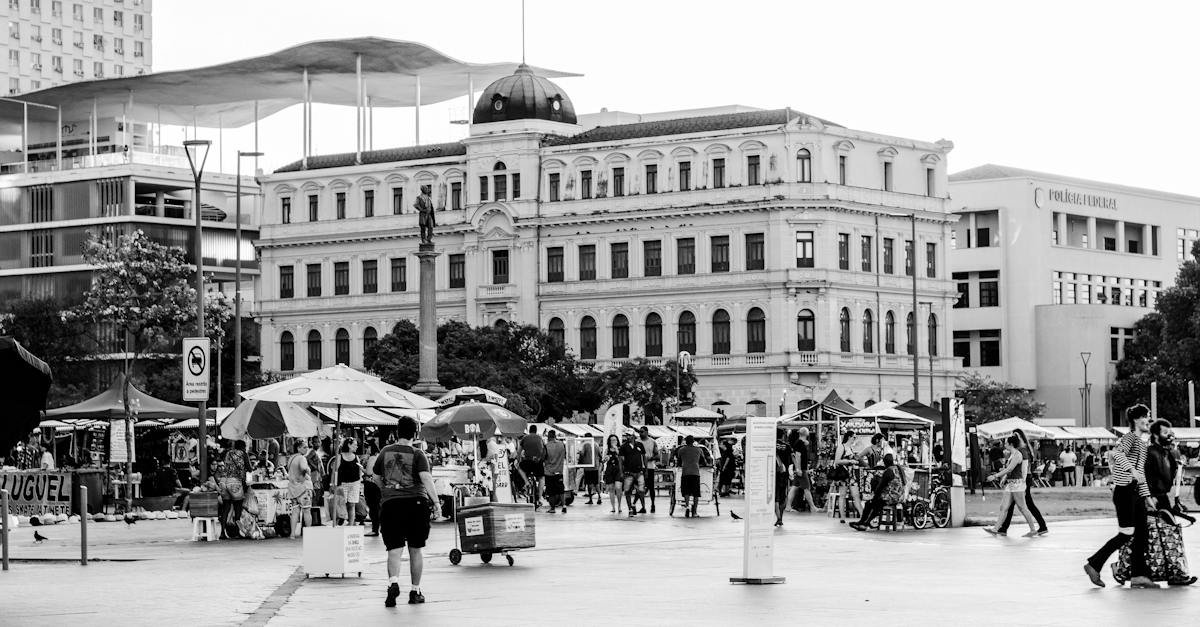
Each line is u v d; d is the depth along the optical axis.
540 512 81.19
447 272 185.00
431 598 37.38
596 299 177.25
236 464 60.38
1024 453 59.97
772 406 168.75
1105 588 38.47
